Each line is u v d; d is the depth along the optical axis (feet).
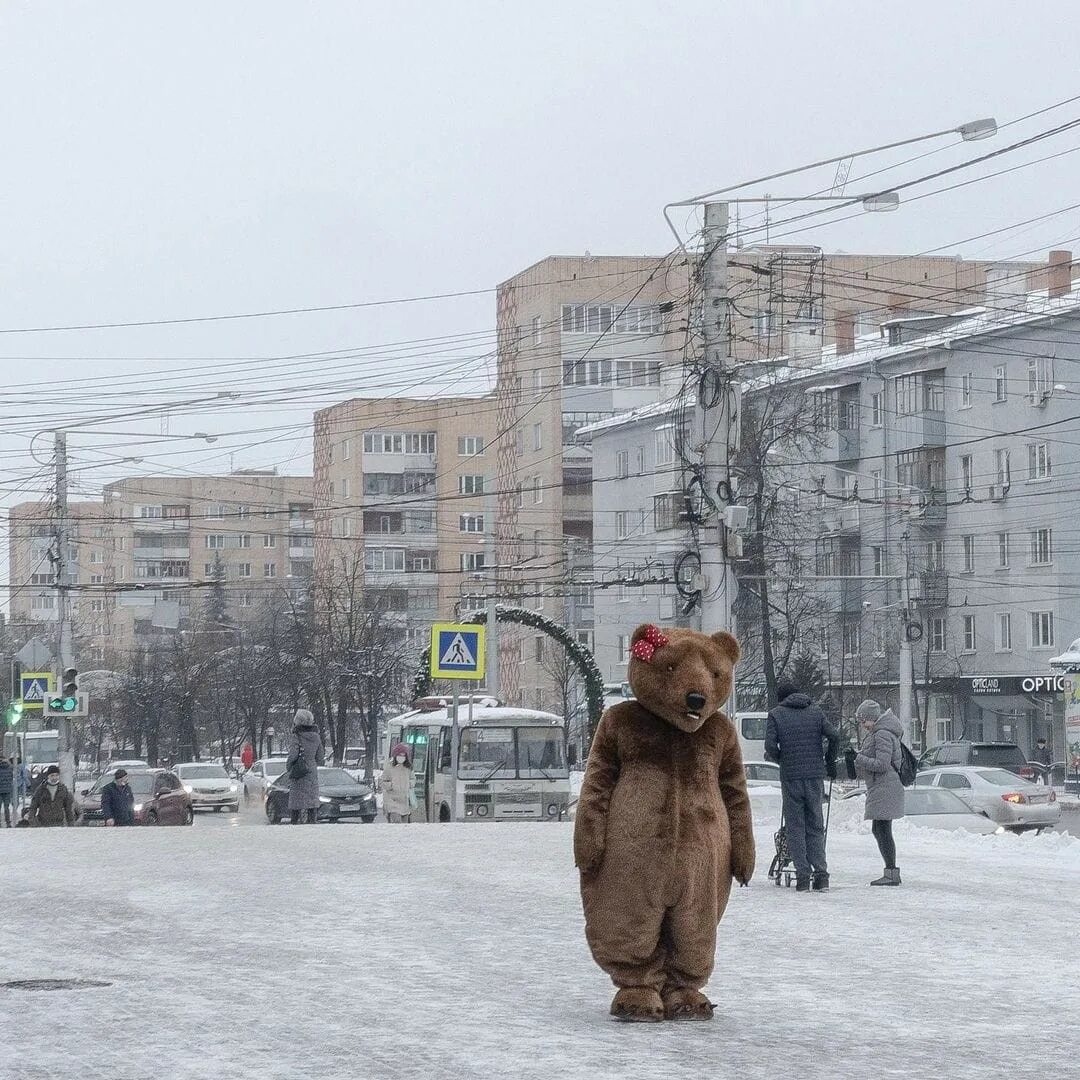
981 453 239.71
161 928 48.49
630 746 33.06
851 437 257.96
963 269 321.11
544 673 319.88
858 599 254.06
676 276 333.62
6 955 42.68
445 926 48.78
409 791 140.46
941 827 106.11
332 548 414.21
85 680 324.19
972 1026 31.96
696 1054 28.84
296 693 284.20
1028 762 213.25
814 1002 34.99
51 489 178.29
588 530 333.42
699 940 32.81
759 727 206.49
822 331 289.33
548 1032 31.17
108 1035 30.83
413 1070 27.22
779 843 61.93
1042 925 49.52
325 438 422.82
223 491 515.50
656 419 283.79
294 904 54.95
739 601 213.05
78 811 157.99
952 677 240.53
